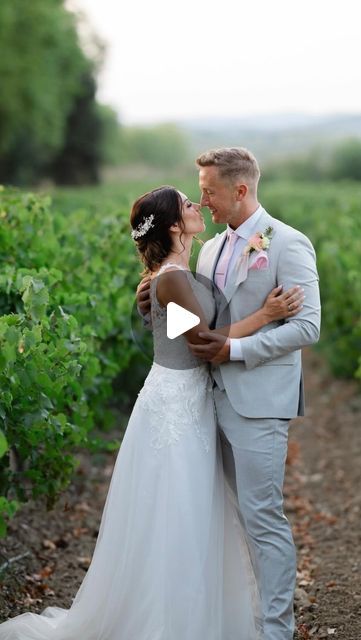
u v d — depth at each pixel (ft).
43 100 120.06
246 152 13.17
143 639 12.55
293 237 13.10
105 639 12.98
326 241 40.24
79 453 24.54
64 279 19.47
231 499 13.82
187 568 12.53
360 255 31.86
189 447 12.84
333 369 36.35
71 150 189.47
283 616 12.98
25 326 13.51
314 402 33.78
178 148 404.77
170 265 13.00
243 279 13.10
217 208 13.19
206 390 13.32
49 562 17.74
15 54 109.09
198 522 12.69
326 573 17.39
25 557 17.60
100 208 36.19
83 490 22.29
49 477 15.97
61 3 127.95
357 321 31.40
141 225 13.16
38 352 13.33
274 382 13.08
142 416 13.08
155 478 12.83
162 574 12.56
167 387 12.98
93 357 17.26
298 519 21.43
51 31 118.32
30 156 150.10
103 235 24.48
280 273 13.06
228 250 13.43
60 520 20.11
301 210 58.13
